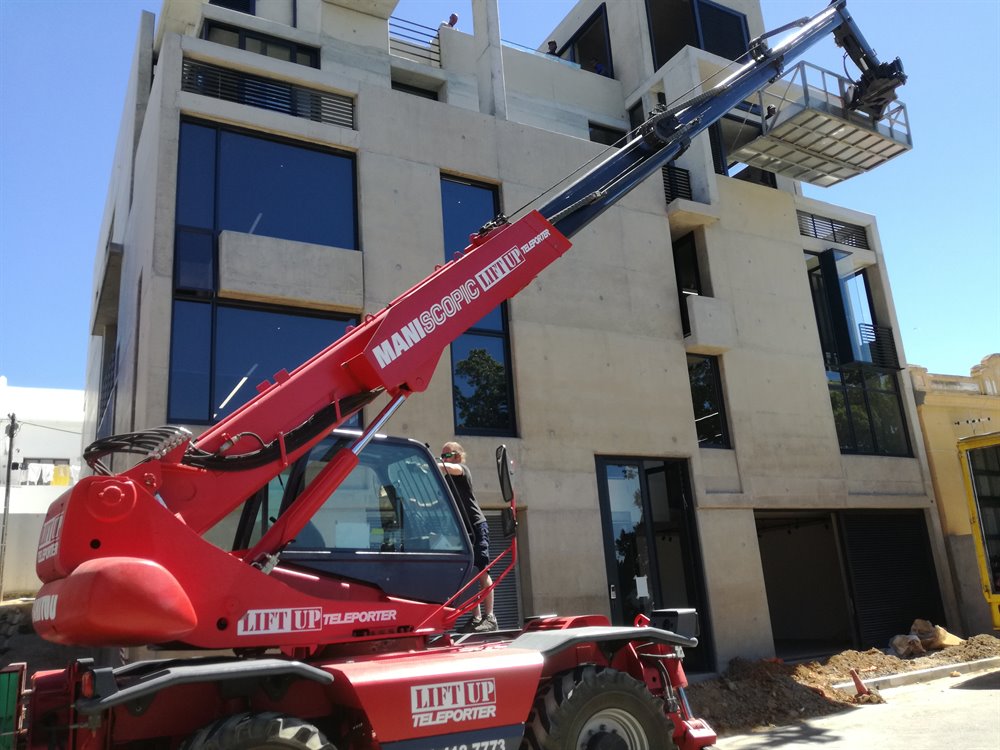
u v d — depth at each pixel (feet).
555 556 38.40
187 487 14.07
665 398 44.50
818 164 55.36
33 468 108.68
